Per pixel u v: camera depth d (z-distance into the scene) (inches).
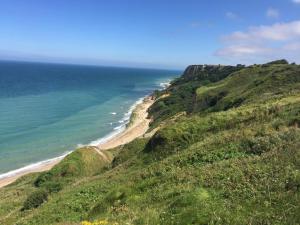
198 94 3102.9
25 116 3973.9
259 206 472.7
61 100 5374.0
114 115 4394.7
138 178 878.4
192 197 525.7
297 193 479.5
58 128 3533.5
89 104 5177.2
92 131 3491.6
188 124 1254.3
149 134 2418.8
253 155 734.5
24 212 1085.8
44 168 2380.7
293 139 729.0
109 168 1610.5
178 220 474.0
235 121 1186.6
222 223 443.8
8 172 2306.8
